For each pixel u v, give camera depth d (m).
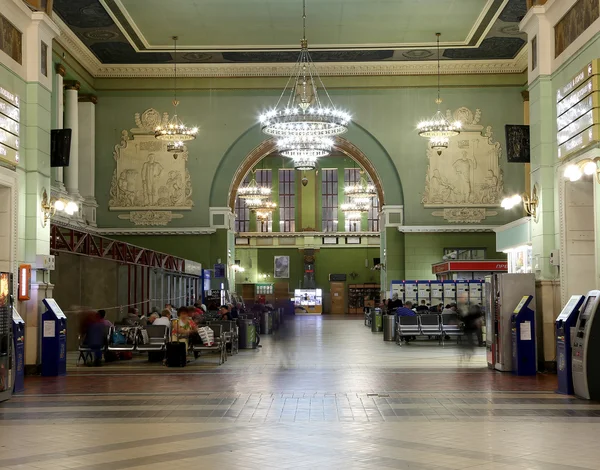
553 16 16.59
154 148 34.50
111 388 13.94
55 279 23.20
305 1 26.95
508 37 30.88
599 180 13.70
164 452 8.20
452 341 26.45
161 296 29.80
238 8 27.67
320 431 9.39
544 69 16.92
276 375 15.86
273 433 9.27
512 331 16.12
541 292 16.52
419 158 34.31
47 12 17.62
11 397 12.73
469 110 34.25
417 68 34.16
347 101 34.41
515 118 34.19
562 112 15.78
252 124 34.31
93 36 30.45
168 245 34.41
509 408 11.20
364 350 22.61
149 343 19.34
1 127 15.07
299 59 32.22
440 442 8.66
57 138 18.44
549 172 16.73
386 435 9.10
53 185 29.53
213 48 32.03
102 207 34.34
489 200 34.12
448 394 12.77
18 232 16.11
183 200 34.34
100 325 18.88
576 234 15.84
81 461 7.80
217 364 18.45
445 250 34.16
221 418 10.42
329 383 14.38
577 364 12.30
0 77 15.40
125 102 34.47
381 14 28.36
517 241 19.34
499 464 7.53
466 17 28.72
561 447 8.35
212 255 34.41
